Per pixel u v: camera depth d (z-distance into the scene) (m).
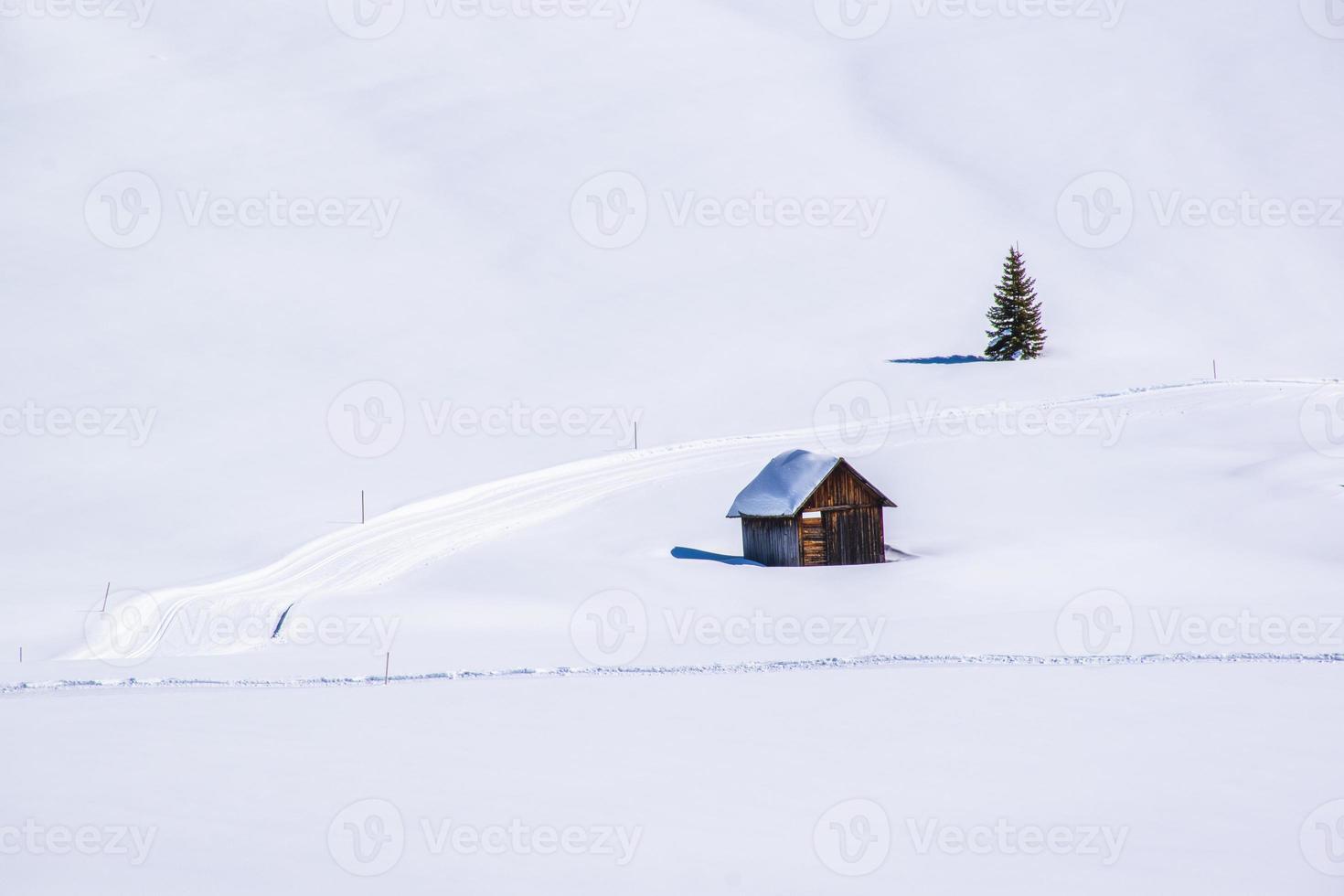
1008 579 43.38
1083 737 22.78
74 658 35.41
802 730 23.70
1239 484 54.19
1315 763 20.81
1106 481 56.94
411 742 22.78
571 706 26.22
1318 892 15.45
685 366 90.12
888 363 90.19
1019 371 85.50
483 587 43.84
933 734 23.19
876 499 47.75
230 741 22.88
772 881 15.81
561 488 61.06
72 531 54.75
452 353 94.38
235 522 56.06
